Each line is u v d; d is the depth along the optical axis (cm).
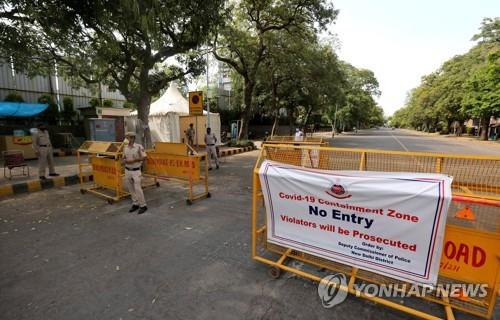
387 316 240
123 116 1678
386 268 240
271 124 3197
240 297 266
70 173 836
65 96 2017
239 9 1479
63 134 1501
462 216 221
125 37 803
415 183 217
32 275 307
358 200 242
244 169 998
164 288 281
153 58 922
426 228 215
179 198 617
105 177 626
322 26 1471
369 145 2002
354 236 253
